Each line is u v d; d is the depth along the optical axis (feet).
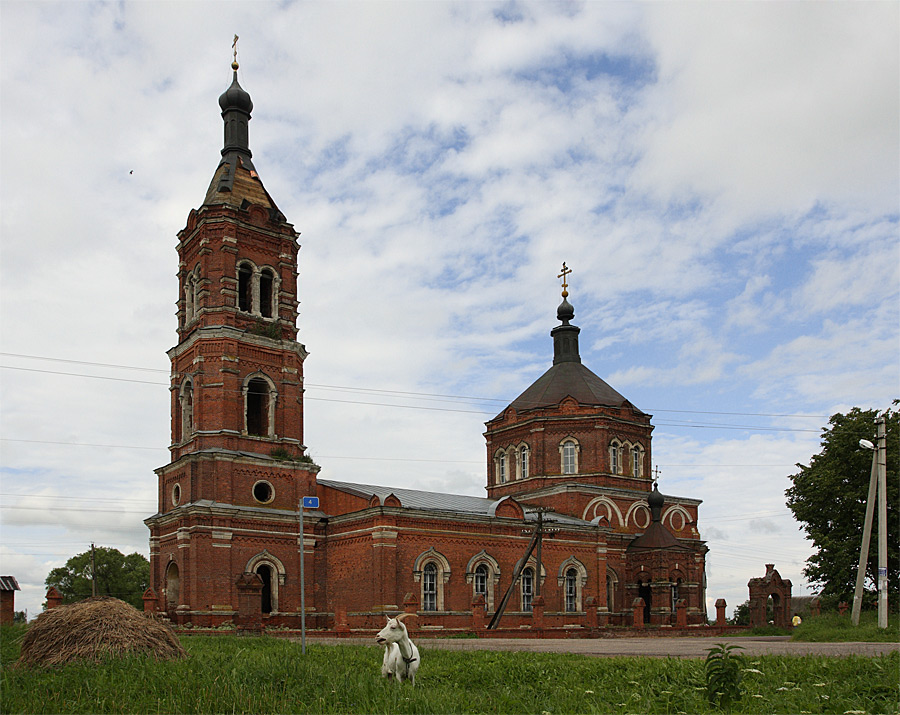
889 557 191.52
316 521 188.34
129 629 76.33
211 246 189.37
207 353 183.42
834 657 81.51
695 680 62.03
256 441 184.55
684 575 228.02
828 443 199.72
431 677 70.28
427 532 185.26
